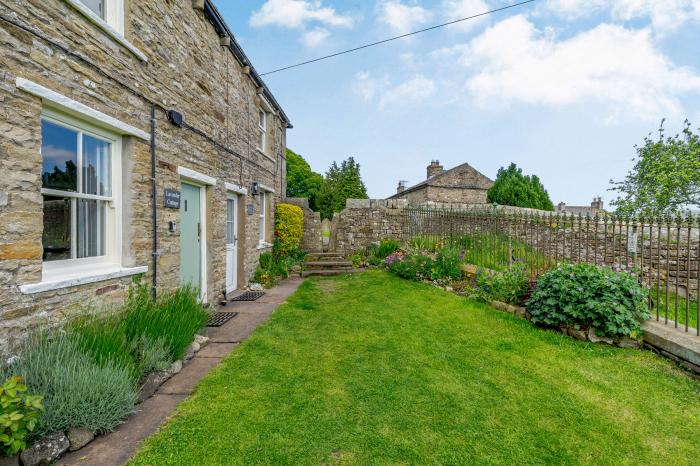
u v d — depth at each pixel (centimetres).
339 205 2489
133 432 232
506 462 209
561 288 427
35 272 251
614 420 254
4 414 170
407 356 365
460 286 662
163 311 353
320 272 904
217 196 584
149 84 388
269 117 939
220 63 596
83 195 309
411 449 219
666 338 355
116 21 341
